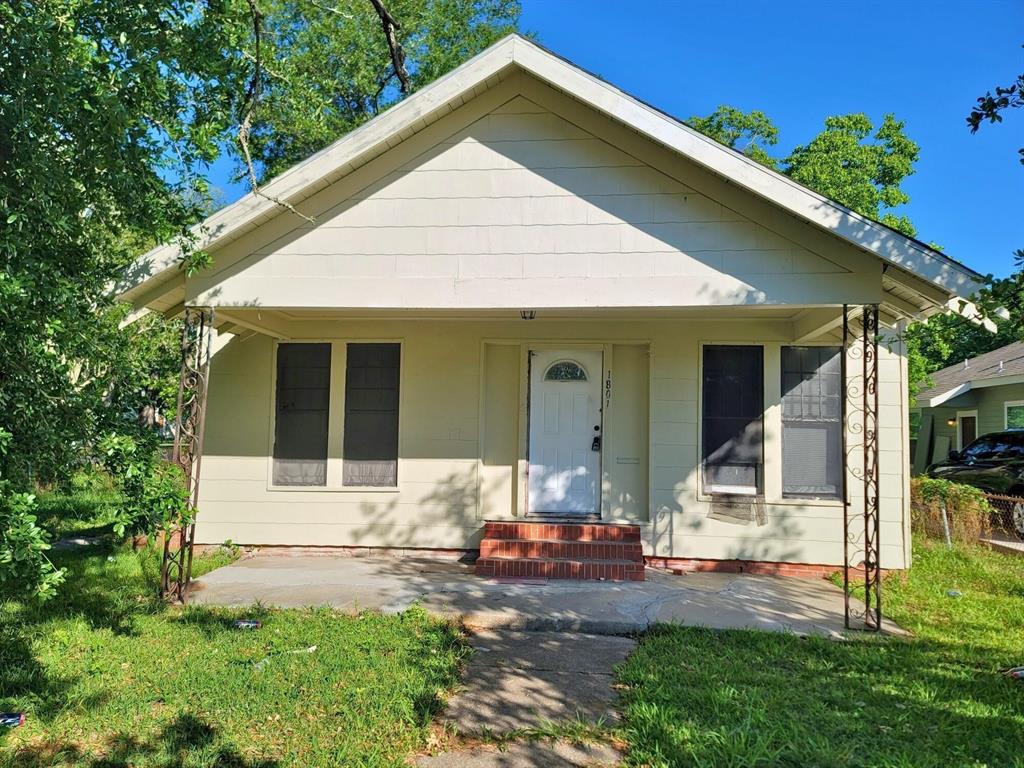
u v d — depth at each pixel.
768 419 8.28
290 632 5.52
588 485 8.80
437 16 17.00
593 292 6.18
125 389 4.89
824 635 5.76
